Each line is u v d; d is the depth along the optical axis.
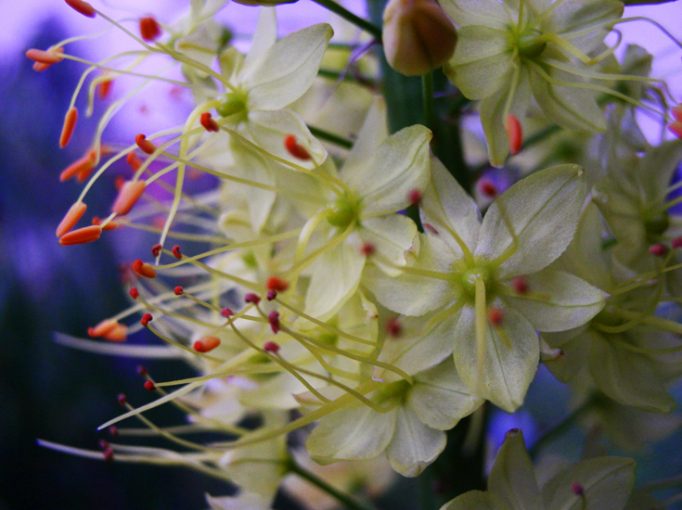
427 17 0.15
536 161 0.20
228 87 0.17
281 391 0.17
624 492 0.17
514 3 0.17
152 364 0.28
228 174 0.17
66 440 0.28
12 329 0.27
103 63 0.18
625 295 0.17
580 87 0.17
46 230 0.28
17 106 0.28
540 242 0.16
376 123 0.17
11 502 0.27
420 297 0.16
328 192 0.17
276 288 0.16
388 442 0.16
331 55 0.20
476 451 0.18
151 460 0.19
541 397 0.26
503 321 0.16
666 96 0.18
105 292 0.28
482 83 0.16
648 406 0.17
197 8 0.18
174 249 0.17
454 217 0.16
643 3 0.17
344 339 0.17
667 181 0.18
